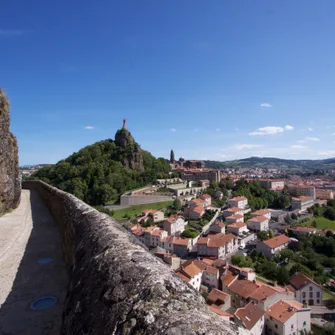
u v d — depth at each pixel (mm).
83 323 2305
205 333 1378
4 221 11164
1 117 12602
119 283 2236
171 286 1963
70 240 5980
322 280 40312
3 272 5945
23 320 4125
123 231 3742
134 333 1631
